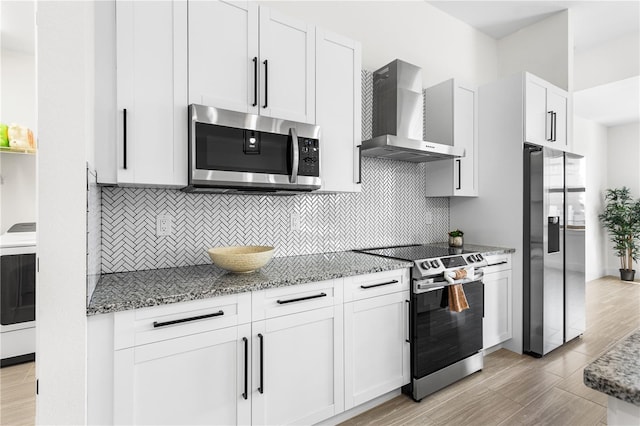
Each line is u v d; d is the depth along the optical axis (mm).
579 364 2590
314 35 2053
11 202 3123
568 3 3270
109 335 1214
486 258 2633
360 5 2775
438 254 2410
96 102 1417
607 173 6285
